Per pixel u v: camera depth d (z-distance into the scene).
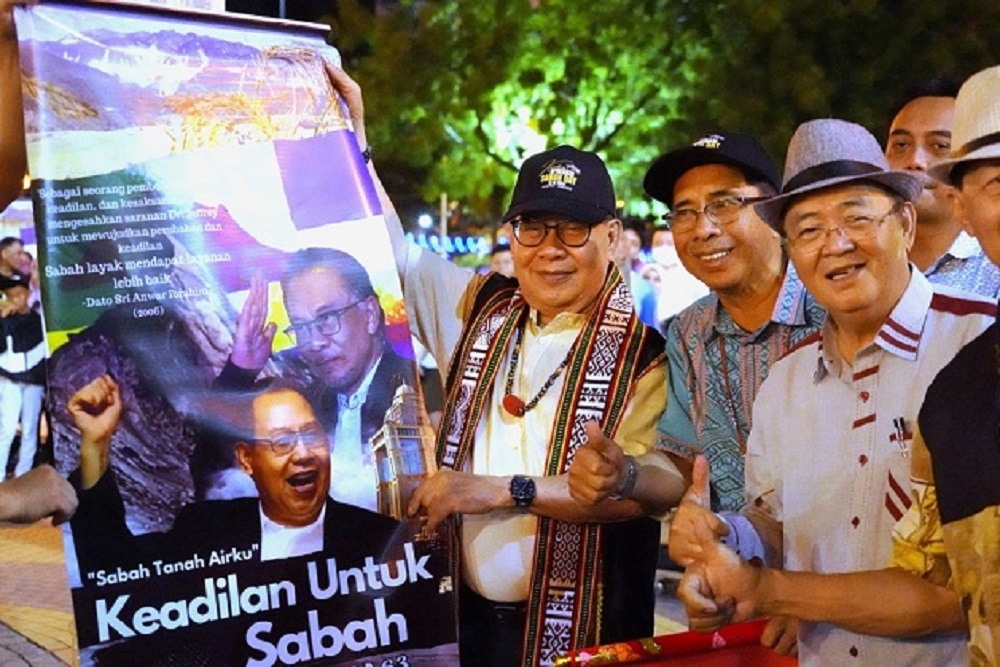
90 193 2.25
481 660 3.04
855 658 2.40
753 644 2.68
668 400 3.04
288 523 2.31
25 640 5.82
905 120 3.62
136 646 2.19
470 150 12.64
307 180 2.42
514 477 2.83
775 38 10.59
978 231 2.00
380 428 2.40
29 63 2.24
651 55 11.93
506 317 3.15
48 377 2.19
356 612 2.35
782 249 2.92
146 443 2.22
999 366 1.98
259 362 2.32
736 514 2.54
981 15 10.54
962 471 2.01
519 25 12.20
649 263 10.53
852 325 2.43
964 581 2.02
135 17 2.34
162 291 2.27
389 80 12.24
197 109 2.35
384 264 2.45
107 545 2.19
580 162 3.05
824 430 2.48
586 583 2.95
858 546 2.41
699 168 2.94
